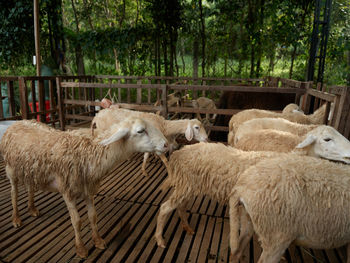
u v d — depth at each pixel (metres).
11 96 5.54
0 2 8.55
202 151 2.53
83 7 12.24
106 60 11.62
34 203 3.37
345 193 1.74
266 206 1.77
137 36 10.15
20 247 2.56
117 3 12.07
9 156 2.59
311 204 1.73
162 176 4.42
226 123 6.21
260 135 3.13
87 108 8.29
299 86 4.90
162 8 9.88
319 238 1.79
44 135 2.55
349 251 2.05
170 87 5.05
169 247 2.65
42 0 8.59
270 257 1.84
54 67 9.02
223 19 10.65
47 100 8.73
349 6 9.32
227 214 3.24
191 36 10.80
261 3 9.47
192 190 2.55
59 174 2.37
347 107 3.21
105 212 3.27
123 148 2.54
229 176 2.34
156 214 3.27
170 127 4.43
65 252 2.53
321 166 1.89
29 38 9.20
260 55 10.02
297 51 11.27
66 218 3.10
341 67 9.98
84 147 2.42
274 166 1.90
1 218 3.03
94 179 2.48
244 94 6.14
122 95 11.38
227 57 11.30
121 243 2.71
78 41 9.88
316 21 6.61
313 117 4.30
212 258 2.50
